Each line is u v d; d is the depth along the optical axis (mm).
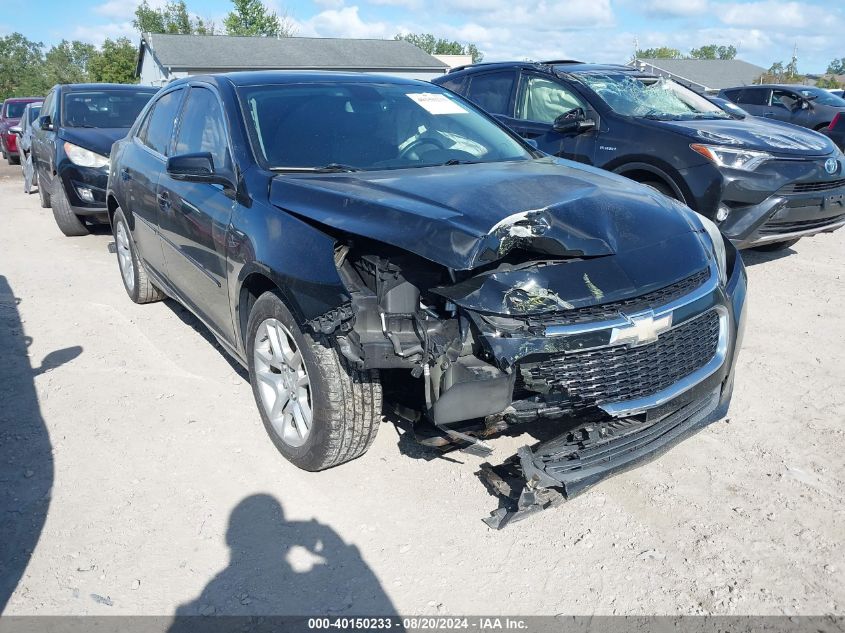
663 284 2770
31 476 3256
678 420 3000
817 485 3203
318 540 2838
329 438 2967
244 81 4016
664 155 5926
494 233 2521
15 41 130250
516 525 2932
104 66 55375
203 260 3801
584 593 2570
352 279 2783
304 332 2838
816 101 15617
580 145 6574
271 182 3285
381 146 3744
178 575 2646
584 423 2867
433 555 2758
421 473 3279
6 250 7664
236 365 4488
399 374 2967
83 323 5266
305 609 2494
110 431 3658
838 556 2756
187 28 72250
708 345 3029
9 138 18141
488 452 2771
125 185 5102
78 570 2664
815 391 4105
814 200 5758
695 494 3146
